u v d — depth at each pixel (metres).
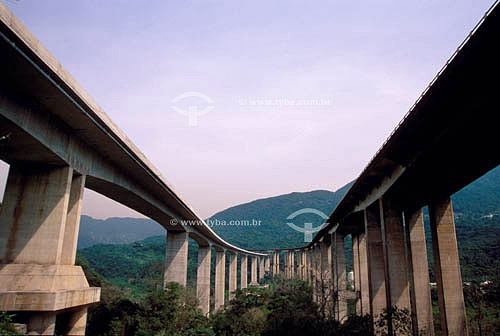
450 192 31.67
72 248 25.98
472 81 19.45
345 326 41.06
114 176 32.47
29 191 24.89
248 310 53.25
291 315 43.62
